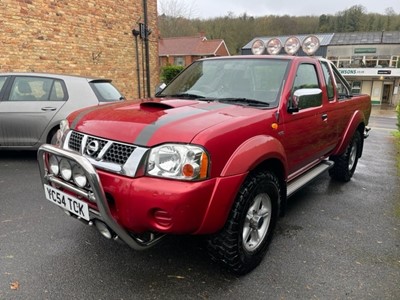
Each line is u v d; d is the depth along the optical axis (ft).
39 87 18.11
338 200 14.12
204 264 9.05
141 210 6.92
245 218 8.24
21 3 26.27
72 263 8.93
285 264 9.19
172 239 10.26
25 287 7.93
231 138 7.63
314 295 7.95
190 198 6.81
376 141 31.68
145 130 7.37
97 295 7.75
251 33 185.68
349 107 15.12
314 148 12.11
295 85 10.71
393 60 137.08
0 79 17.99
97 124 8.15
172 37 162.20
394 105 136.36
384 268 9.11
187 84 11.76
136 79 38.88
